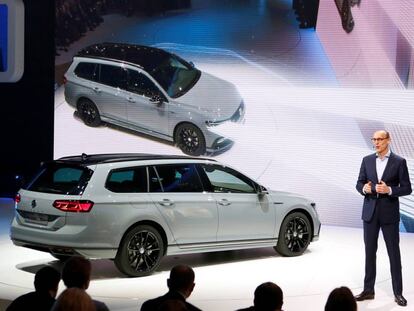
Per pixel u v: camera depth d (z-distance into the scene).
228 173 8.93
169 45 13.50
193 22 13.32
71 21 14.25
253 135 13.01
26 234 7.92
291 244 9.42
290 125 12.78
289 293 7.37
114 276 8.02
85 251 7.52
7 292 7.17
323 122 12.55
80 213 7.51
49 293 4.18
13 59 11.10
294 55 12.70
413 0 11.74
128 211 7.75
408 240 11.16
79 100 14.30
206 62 13.26
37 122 15.23
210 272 8.38
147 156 8.41
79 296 3.06
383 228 7.07
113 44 13.94
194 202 8.34
